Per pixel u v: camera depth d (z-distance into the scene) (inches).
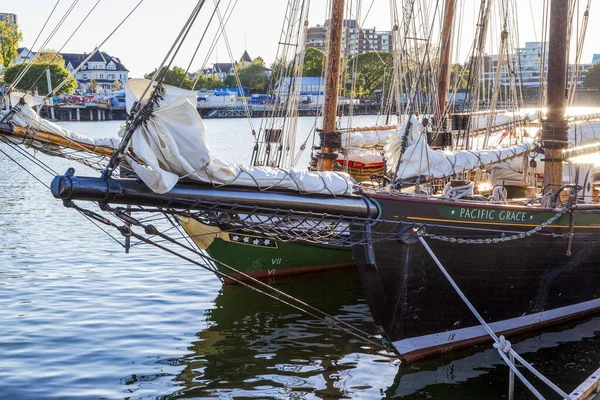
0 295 869.2
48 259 1065.5
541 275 701.9
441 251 636.7
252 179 512.4
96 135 3828.7
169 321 776.9
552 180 737.6
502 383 604.4
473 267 657.0
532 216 674.2
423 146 688.4
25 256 1087.0
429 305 649.0
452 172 719.7
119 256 1084.5
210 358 671.1
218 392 597.3
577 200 744.3
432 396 584.4
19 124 623.2
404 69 1119.6
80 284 922.7
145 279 950.4
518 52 1172.5
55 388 602.5
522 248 678.5
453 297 657.6
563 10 716.0
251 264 930.1
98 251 1119.6
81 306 826.8
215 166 491.5
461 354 667.4
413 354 649.6
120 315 794.8
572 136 920.3
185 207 492.1
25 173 2417.6
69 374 631.2
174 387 607.5
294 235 581.3
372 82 3703.3
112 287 909.2
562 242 703.1
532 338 703.1
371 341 667.4
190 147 480.1
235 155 2940.5
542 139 743.7
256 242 920.3
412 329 647.8
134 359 668.1
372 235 602.9
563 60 722.8
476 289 667.4
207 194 494.3
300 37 1179.9
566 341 693.9
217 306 832.3
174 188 484.4
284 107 1236.5
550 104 731.4
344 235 625.3
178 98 470.0
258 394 593.0
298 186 537.6
